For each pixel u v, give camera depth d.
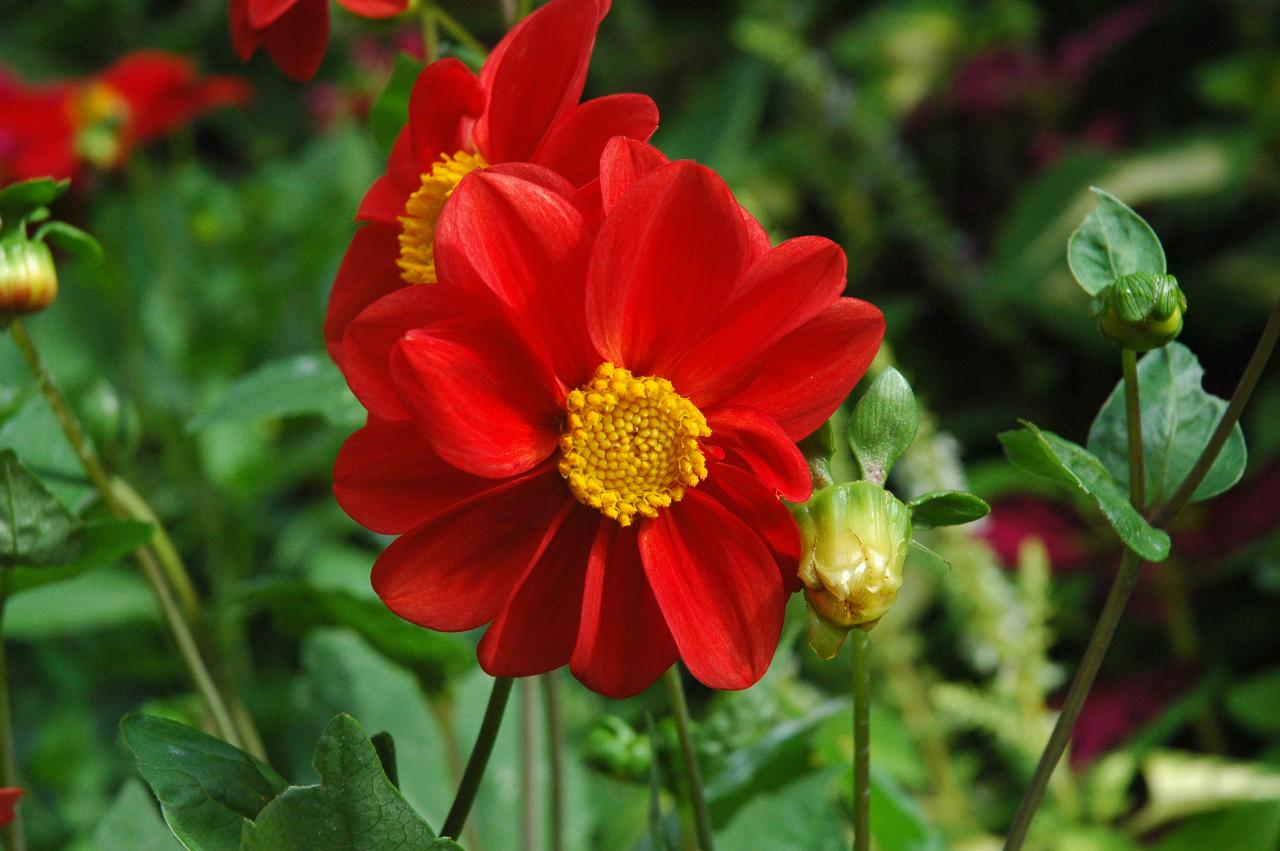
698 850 0.78
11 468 0.73
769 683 0.80
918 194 1.84
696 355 0.67
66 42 2.74
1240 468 0.72
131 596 1.43
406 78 0.79
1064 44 2.15
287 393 0.82
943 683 1.35
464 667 0.83
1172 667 1.50
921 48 2.15
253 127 2.64
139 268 1.89
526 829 0.84
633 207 0.65
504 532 0.67
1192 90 2.13
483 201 0.66
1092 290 0.71
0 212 0.72
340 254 1.80
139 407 1.58
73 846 1.29
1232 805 1.06
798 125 1.87
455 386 0.65
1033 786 0.71
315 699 0.96
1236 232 1.90
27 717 1.55
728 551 0.67
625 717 1.39
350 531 1.62
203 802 0.69
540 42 0.69
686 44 2.42
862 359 0.67
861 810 0.70
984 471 1.54
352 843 0.67
